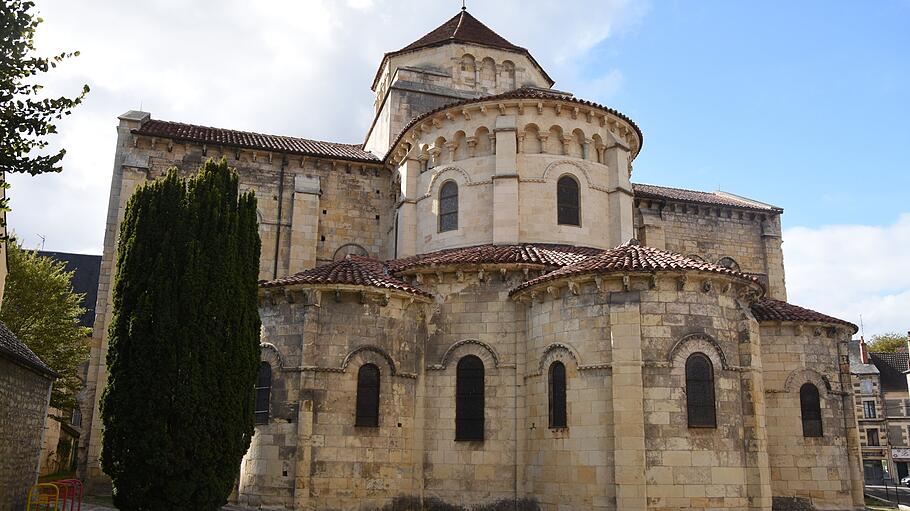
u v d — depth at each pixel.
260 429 27.05
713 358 24.27
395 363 27.58
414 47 45.53
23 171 12.96
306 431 26.02
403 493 26.92
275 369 27.25
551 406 25.75
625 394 23.41
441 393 28.08
